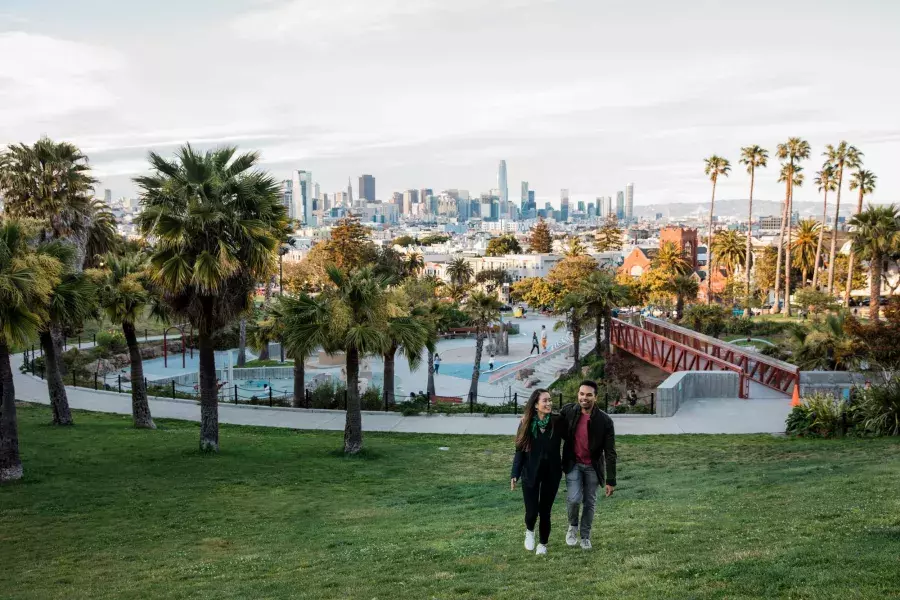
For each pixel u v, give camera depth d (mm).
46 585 10742
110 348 55688
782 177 93375
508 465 21188
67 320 21875
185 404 34188
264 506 16141
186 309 22359
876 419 22547
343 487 18266
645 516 12102
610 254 176375
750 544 9211
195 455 22047
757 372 37875
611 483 9000
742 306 90562
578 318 48906
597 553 9281
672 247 94938
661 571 8086
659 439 24781
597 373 45906
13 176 33188
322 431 28312
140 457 21578
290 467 20750
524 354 69250
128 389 38844
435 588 8422
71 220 34781
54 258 19062
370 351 22812
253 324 41531
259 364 56531
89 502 16359
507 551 10125
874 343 25062
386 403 32844
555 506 14211
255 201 21984
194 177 21609
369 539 12469
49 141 34219
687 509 12461
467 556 10117
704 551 9047
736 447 22109
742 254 111875
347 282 23297
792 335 38375
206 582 10305
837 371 31422
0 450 18297
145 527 14375
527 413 9086
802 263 103312
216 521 14820
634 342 49688
